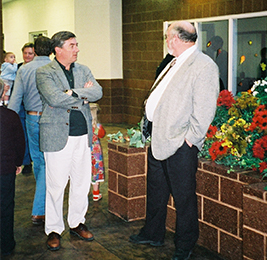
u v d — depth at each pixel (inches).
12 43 543.2
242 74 279.9
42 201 149.2
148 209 129.6
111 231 141.6
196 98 109.7
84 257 123.8
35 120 149.4
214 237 124.3
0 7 300.0
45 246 131.7
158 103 115.0
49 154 127.3
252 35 269.4
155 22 336.8
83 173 134.0
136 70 365.1
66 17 424.5
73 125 127.6
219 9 281.7
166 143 112.9
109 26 371.9
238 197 115.0
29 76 149.0
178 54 115.0
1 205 122.0
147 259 122.0
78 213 136.5
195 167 117.4
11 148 120.5
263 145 113.1
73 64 132.0
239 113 130.5
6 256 125.4
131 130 156.2
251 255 105.4
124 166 148.3
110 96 382.0
